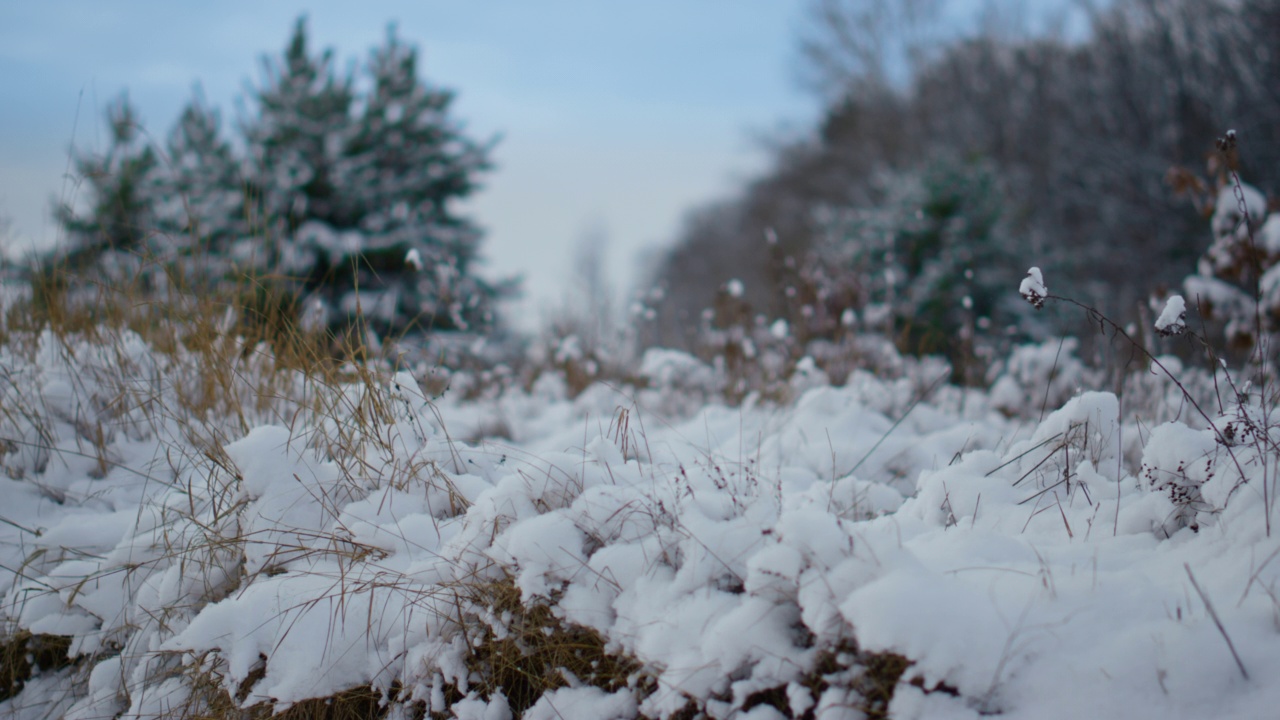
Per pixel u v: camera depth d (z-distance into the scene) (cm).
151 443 364
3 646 282
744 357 579
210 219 794
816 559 182
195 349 365
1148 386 439
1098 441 262
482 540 232
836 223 1125
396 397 301
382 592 234
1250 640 167
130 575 275
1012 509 245
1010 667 168
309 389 370
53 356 383
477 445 327
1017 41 2000
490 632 224
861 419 429
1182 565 196
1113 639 171
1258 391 352
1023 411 516
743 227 3092
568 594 211
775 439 406
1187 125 1417
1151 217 1373
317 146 902
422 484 279
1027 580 190
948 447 392
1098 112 1572
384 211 920
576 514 224
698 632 190
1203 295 507
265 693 223
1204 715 157
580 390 605
